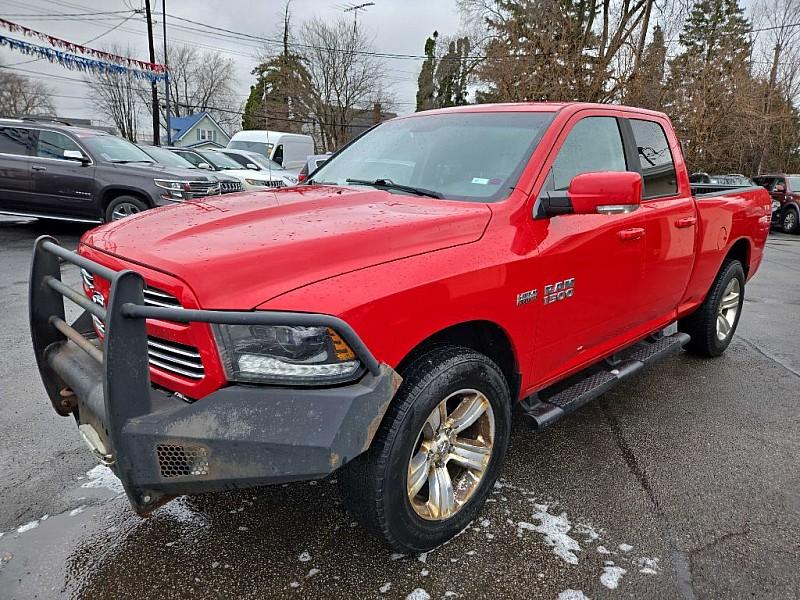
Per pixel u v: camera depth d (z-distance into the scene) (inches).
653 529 107.7
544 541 103.6
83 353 100.5
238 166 598.5
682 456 135.1
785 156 1180.5
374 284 84.1
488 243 101.3
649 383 180.2
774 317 272.7
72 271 305.4
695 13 1176.8
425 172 125.8
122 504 112.0
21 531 103.7
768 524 110.0
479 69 1131.9
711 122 1042.1
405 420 86.6
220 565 96.5
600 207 104.5
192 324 79.6
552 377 124.3
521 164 114.8
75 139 400.2
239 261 81.0
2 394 158.9
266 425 75.9
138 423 76.9
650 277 143.6
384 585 92.4
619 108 144.1
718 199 176.4
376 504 86.7
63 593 89.9
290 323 74.1
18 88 1952.5
